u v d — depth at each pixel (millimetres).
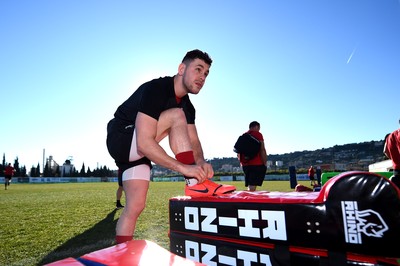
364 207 839
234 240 1156
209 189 1348
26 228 3350
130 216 1589
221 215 1207
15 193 11609
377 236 807
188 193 1426
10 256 2176
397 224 783
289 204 1008
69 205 6105
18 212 4914
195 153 1998
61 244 2549
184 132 1646
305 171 46344
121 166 1722
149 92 1567
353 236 850
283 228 1014
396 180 3705
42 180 48781
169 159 1463
